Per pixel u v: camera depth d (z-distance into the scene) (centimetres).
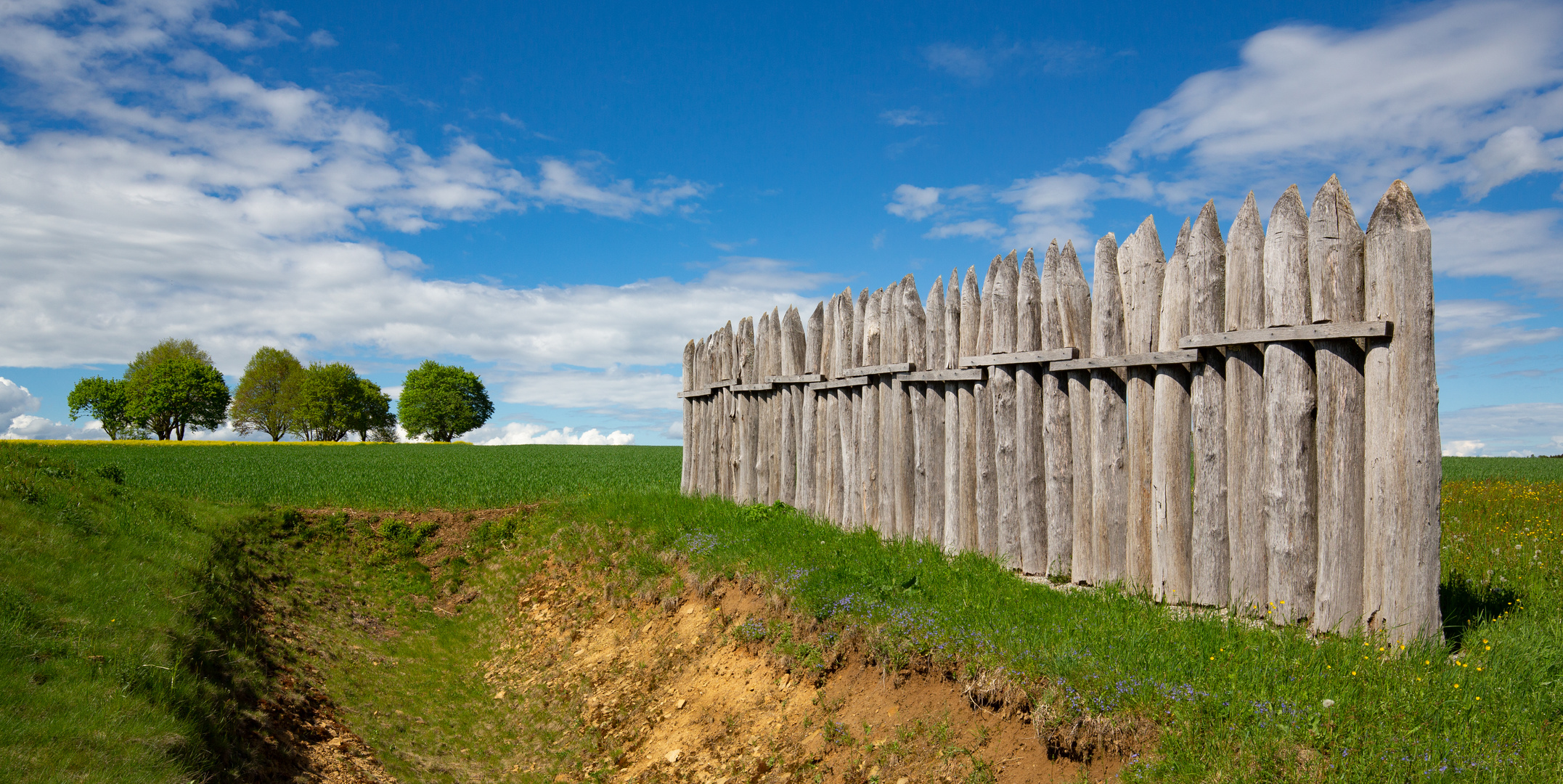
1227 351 606
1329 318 542
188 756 505
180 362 7300
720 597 826
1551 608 587
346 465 2742
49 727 470
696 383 1537
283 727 661
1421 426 505
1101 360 698
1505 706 424
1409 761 363
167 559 854
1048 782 433
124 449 4025
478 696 877
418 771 689
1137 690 445
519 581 1173
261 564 1085
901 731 523
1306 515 555
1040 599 651
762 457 1281
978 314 853
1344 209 543
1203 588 613
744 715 639
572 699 816
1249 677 455
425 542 1326
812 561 813
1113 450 698
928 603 656
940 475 903
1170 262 649
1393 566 514
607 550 1112
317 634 923
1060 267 750
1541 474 2031
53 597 641
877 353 1020
